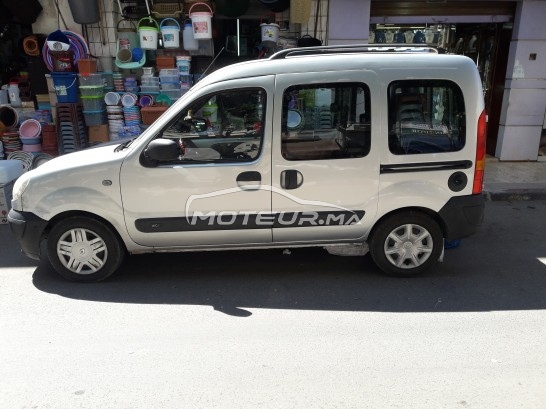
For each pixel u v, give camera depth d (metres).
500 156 8.93
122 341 3.36
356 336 3.41
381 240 4.32
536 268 4.66
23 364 3.10
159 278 4.44
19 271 4.61
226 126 4.07
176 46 7.63
